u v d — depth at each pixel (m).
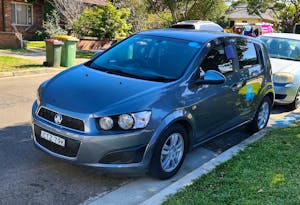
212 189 4.25
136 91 4.47
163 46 5.43
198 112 4.96
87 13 22.19
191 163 5.41
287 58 9.80
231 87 5.64
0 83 10.01
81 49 21.27
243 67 6.11
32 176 4.55
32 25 26.08
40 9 26.25
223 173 4.73
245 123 6.49
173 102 4.56
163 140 4.45
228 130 5.96
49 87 4.76
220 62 5.55
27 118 6.83
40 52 17.86
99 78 4.84
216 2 25.75
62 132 4.23
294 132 6.83
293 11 32.62
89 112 4.15
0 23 24.52
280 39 10.32
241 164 5.04
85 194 4.25
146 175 4.80
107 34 22.58
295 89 8.91
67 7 23.12
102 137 4.09
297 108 9.37
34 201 4.01
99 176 4.68
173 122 4.51
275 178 4.59
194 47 5.32
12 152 5.21
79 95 4.43
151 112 4.30
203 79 5.02
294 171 4.86
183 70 5.00
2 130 6.09
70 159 4.23
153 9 26.02
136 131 4.19
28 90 9.23
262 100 6.90
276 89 8.77
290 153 5.55
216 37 5.65
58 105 4.36
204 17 25.89
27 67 12.39
